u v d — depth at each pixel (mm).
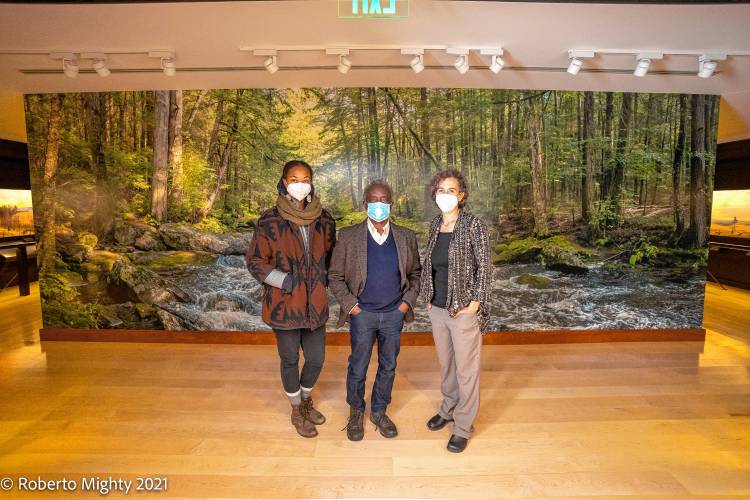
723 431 2568
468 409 2312
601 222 4219
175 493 2010
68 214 4145
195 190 4125
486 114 4094
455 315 2240
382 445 2416
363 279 2307
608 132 4145
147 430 2553
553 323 4262
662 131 4160
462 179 2303
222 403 2904
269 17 2588
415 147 4098
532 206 4184
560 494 2018
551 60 3266
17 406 2838
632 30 2754
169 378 3311
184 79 3656
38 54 3096
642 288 4270
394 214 4152
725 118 4867
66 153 4090
